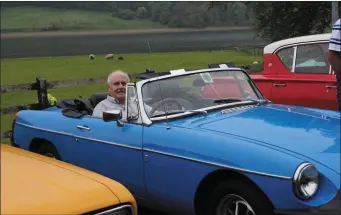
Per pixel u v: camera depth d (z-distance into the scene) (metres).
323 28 15.72
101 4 99.25
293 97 6.66
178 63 31.84
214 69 4.71
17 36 83.62
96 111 4.93
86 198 2.48
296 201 3.02
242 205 3.38
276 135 3.47
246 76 4.91
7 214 2.14
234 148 3.36
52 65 42.31
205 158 3.49
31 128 5.35
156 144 3.86
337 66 3.25
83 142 4.62
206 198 3.65
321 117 3.96
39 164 2.82
